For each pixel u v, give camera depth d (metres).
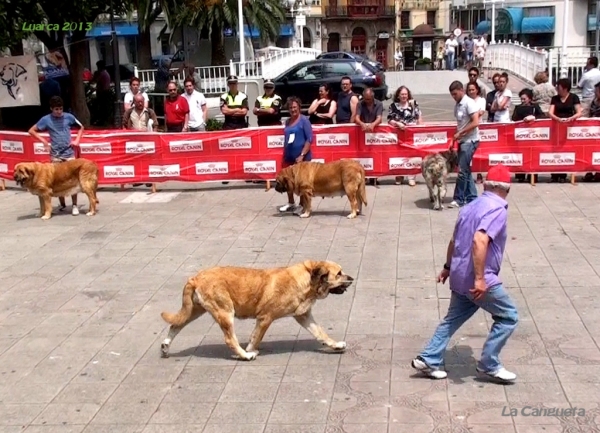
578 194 12.08
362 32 68.81
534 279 8.11
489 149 12.89
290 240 10.05
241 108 14.05
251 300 6.27
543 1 52.75
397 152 13.10
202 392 5.80
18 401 5.78
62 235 10.75
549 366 6.00
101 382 6.06
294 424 5.24
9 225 11.48
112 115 22.80
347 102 13.52
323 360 6.31
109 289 8.37
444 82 33.88
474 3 60.69
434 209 11.39
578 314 7.09
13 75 17.62
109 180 13.48
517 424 5.11
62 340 6.98
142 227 11.04
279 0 40.78
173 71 24.66
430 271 8.52
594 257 8.79
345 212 11.49
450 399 5.50
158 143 13.34
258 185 13.73
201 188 13.66
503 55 33.66
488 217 5.41
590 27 51.69
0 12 17.97
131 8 24.42
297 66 25.48
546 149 12.74
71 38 23.47
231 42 44.16
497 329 5.65
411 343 6.58
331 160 13.18
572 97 12.65
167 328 7.18
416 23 69.75
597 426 5.05
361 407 5.44
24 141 13.87
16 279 8.85
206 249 9.78
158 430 5.25
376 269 8.68
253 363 6.30
